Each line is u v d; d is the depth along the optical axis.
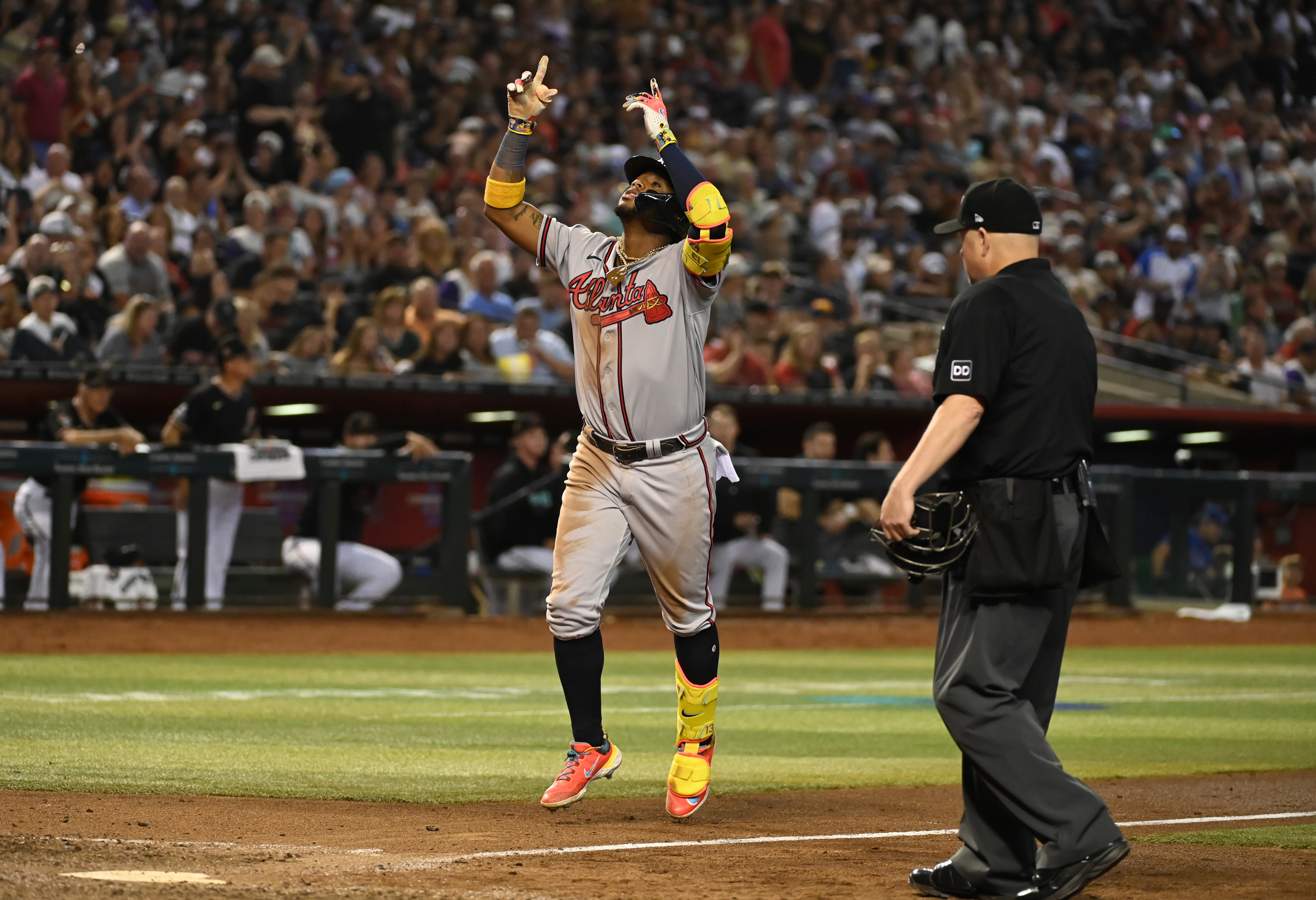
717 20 86.00
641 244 15.98
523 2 78.19
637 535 16.08
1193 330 70.19
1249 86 103.12
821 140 76.75
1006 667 12.09
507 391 48.62
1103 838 11.59
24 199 51.97
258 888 11.29
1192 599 53.34
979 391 11.95
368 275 52.84
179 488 39.72
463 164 64.38
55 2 60.12
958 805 17.16
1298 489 54.78
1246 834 15.17
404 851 13.36
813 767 20.47
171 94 59.97
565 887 11.74
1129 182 88.56
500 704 27.67
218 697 27.72
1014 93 89.88
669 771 19.59
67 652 36.66
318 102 64.31
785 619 46.81
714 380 52.75
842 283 63.94
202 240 51.00
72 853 12.64
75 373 42.94
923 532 12.05
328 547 41.12
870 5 89.94
